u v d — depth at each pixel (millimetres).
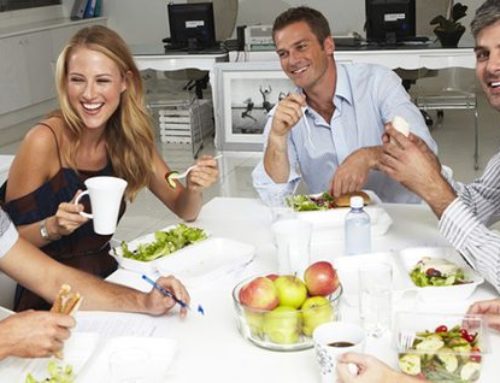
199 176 2186
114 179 1628
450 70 6562
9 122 6934
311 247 1979
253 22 7871
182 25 5840
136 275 1883
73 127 2131
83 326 1598
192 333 1553
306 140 2652
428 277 1678
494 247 1632
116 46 2068
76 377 1366
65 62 2066
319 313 1431
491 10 1632
